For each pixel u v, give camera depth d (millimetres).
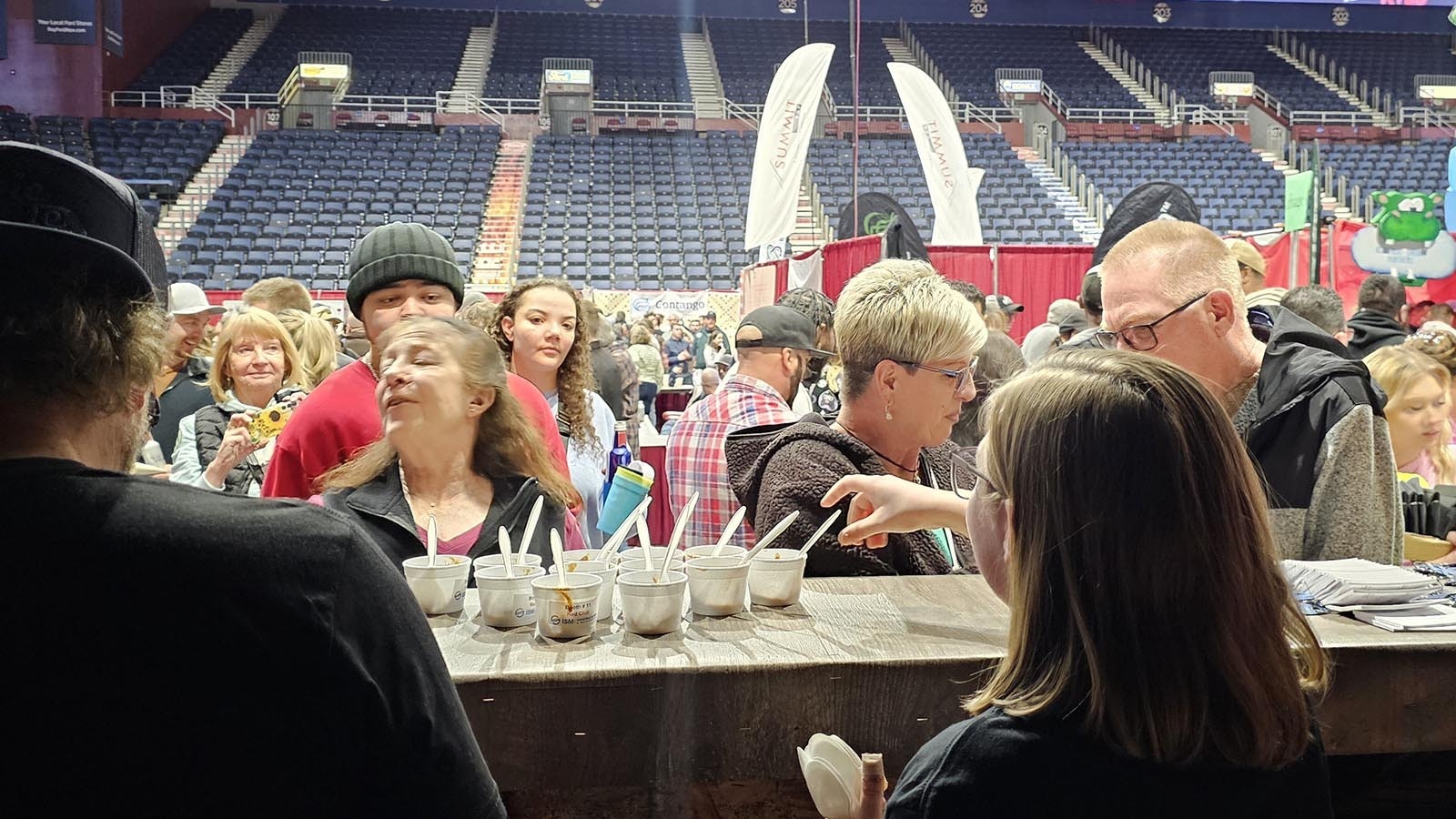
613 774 918
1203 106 20656
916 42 22969
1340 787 1223
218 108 17875
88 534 642
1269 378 1560
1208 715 680
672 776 922
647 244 15297
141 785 638
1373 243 5680
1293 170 17766
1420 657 959
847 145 18750
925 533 1449
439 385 1372
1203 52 23453
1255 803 697
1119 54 23188
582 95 20719
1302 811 720
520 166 17953
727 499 2215
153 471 2402
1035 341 4273
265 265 13281
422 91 19891
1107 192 17312
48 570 634
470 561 1176
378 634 694
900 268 1525
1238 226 16375
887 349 1463
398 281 1907
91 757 634
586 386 2473
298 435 1774
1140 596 684
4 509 640
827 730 934
